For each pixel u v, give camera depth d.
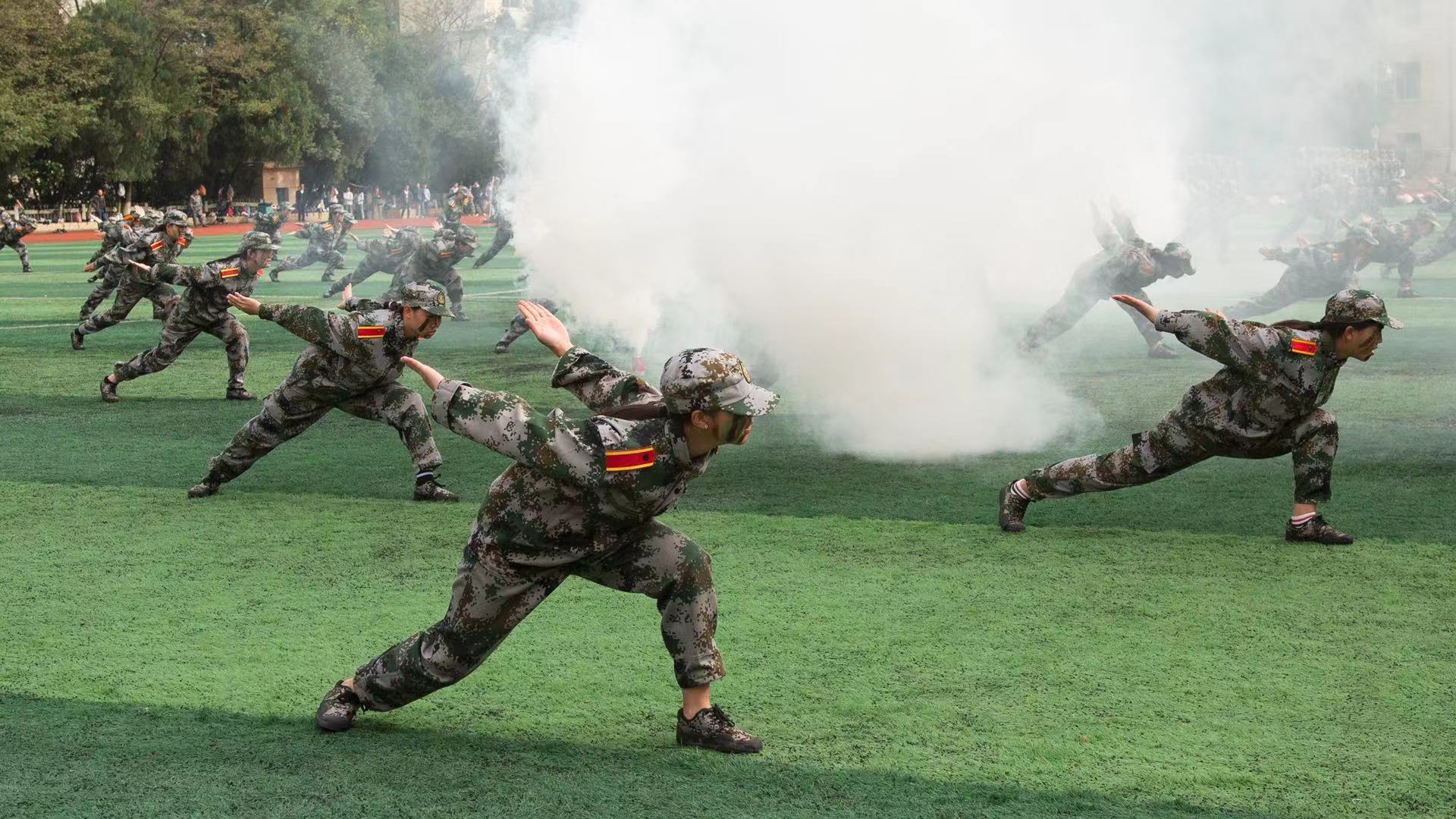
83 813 3.97
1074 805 3.99
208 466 9.50
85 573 6.78
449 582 6.59
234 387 12.70
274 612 6.10
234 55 58.91
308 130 62.09
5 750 4.47
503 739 4.55
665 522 7.64
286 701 4.94
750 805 4.00
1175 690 4.96
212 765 4.33
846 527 7.47
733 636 5.63
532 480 4.11
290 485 8.87
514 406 3.98
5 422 11.50
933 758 4.35
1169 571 6.52
